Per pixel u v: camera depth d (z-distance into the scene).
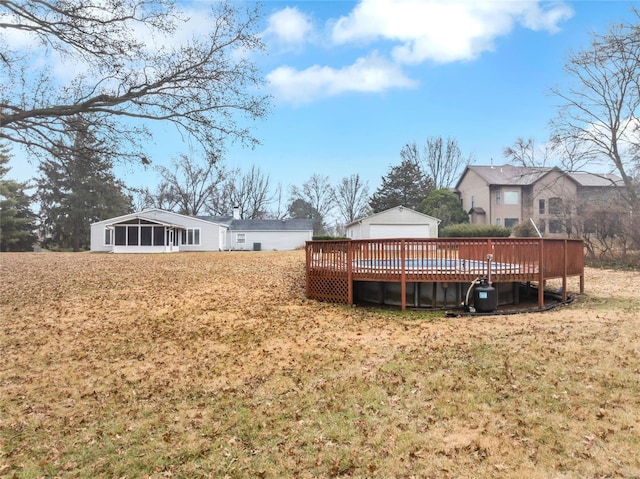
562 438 3.15
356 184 50.91
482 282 8.66
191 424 3.78
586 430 3.24
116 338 6.79
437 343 5.92
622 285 11.76
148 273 13.62
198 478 2.92
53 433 3.68
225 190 45.88
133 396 4.50
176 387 4.72
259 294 10.70
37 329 7.27
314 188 51.38
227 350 6.14
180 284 11.76
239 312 8.74
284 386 4.61
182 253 24.02
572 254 10.12
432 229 27.09
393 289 9.61
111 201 38.59
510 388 4.11
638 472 2.68
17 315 8.17
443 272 8.91
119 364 5.57
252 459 3.14
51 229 39.69
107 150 9.91
